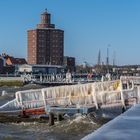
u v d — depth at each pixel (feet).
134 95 123.44
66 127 107.86
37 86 448.65
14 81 499.10
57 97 126.52
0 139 96.43
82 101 125.29
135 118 26.78
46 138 98.17
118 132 21.52
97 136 20.16
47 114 123.34
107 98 123.65
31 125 115.14
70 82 447.42
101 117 119.03
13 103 128.36
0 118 122.72
